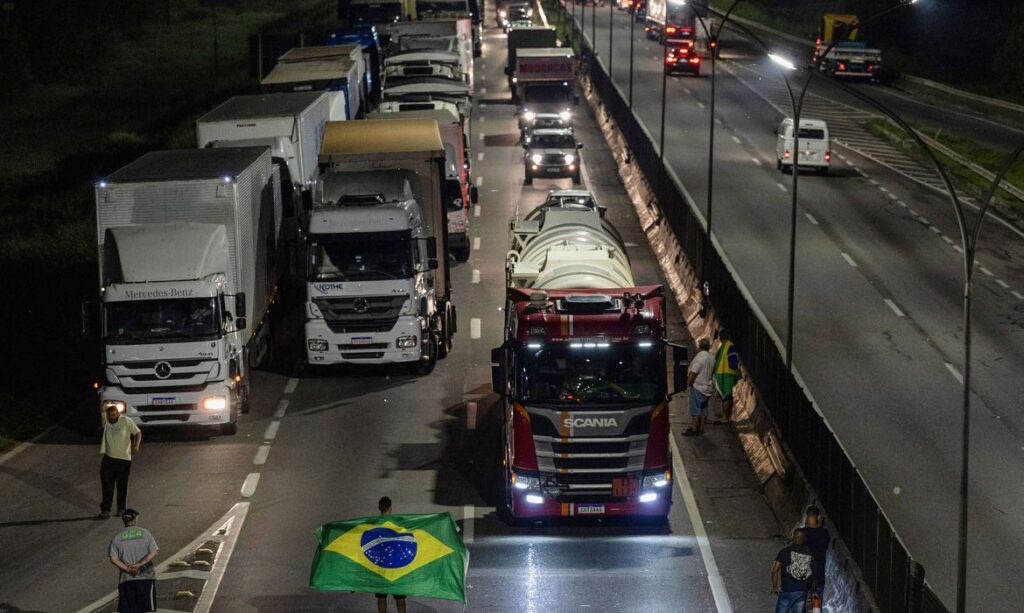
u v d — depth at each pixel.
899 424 28.00
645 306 22.55
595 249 28.78
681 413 29.14
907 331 35.47
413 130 35.97
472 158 64.50
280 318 37.50
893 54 101.94
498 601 19.56
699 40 109.94
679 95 84.38
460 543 17.44
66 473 25.98
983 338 34.94
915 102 84.56
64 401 31.27
